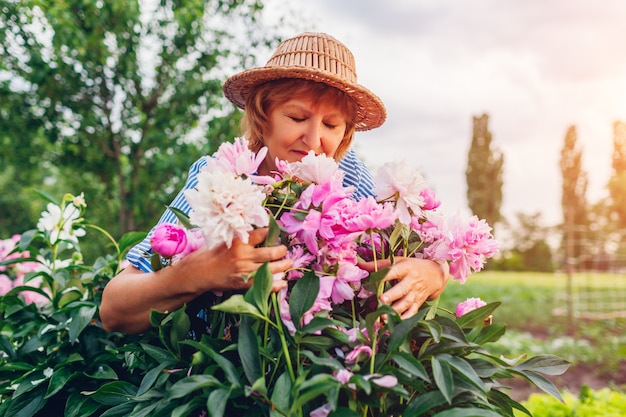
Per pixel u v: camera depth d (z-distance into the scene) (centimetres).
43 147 616
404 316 108
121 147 597
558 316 961
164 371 106
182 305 109
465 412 88
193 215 88
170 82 558
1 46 540
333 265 103
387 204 104
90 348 157
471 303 128
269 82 132
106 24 527
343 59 139
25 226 1470
